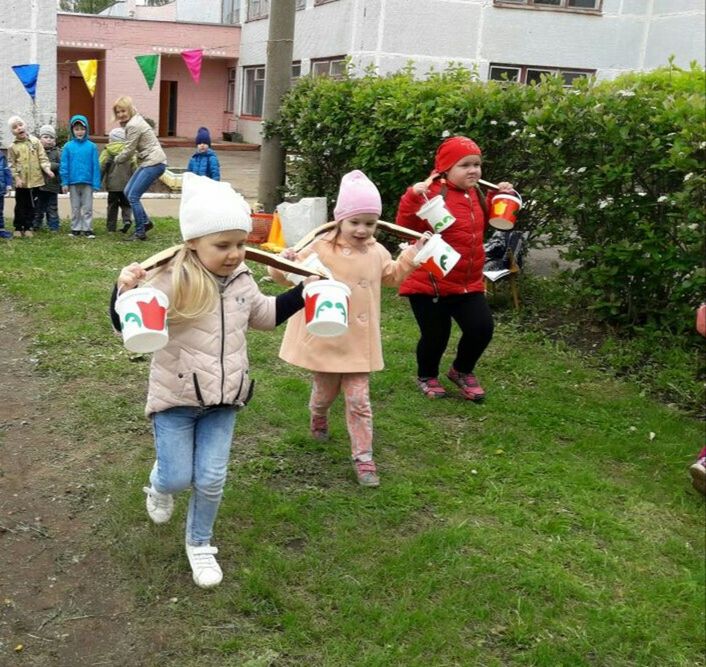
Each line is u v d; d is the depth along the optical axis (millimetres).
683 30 18531
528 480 4133
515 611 3070
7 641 2799
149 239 10320
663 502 4004
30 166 9875
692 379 5637
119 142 10570
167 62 30359
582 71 20734
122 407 4812
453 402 5160
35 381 5223
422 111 7867
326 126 9656
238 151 28375
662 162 5684
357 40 20234
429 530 3580
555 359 6121
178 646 2807
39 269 8156
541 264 9188
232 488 3887
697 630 3031
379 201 3908
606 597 3195
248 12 28719
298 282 3330
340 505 3777
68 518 3594
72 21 27359
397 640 2877
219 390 2938
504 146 7398
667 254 5918
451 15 20172
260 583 3121
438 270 3980
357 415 3994
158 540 3393
